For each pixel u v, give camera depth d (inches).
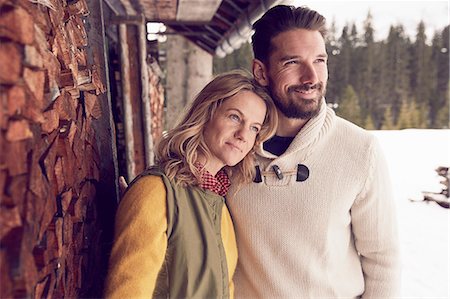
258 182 54.0
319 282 54.1
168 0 133.2
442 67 1156.5
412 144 435.5
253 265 54.9
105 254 51.5
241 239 55.3
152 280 41.3
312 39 50.3
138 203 42.0
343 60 1176.2
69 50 39.2
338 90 1179.3
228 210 55.4
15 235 25.0
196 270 43.9
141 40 98.9
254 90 49.3
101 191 50.6
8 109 24.1
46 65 30.5
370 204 55.4
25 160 26.4
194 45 227.9
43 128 30.6
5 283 23.4
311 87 50.6
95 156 48.7
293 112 51.6
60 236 33.3
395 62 1185.4
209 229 45.4
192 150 46.4
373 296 59.7
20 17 25.1
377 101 1175.0
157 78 193.5
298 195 53.2
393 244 57.5
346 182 53.7
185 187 45.7
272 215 53.6
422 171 317.4
